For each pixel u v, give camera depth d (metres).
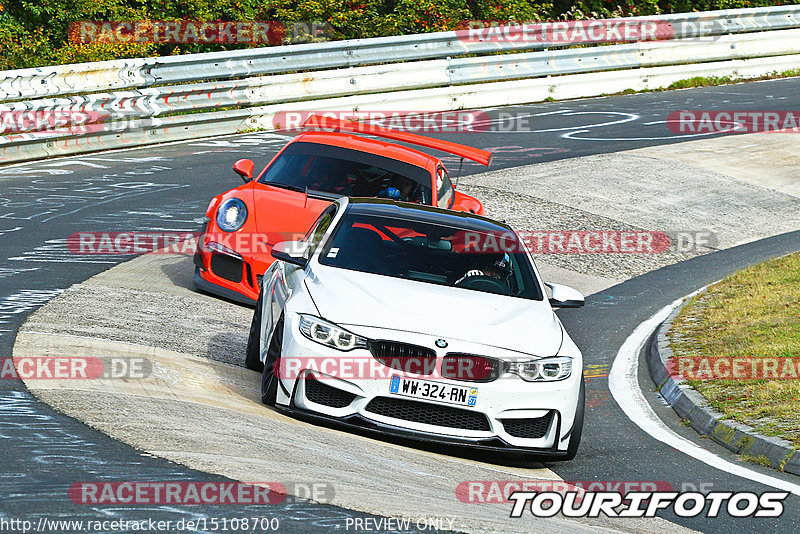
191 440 17.69
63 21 78.31
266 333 23.94
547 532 15.89
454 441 20.27
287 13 86.62
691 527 18.05
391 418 20.27
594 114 75.88
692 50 88.88
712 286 40.72
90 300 29.11
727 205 56.72
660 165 62.19
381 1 94.62
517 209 51.69
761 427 24.28
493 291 23.38
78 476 15.16
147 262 35.59
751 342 31.64
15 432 16.97
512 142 65.25
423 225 25.47
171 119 58.94
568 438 21.30
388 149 34.81
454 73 73.75
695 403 26.81
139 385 21.03
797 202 58.66
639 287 42.47
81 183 47.31
